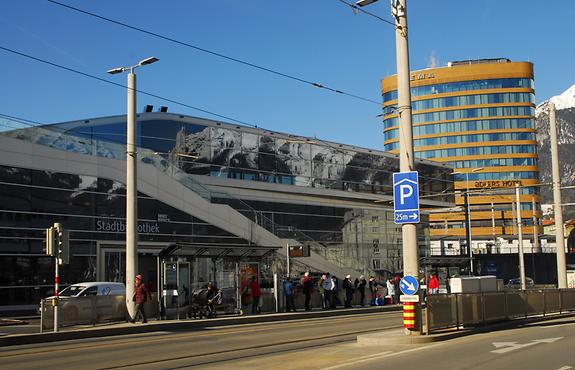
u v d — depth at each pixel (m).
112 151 41.59
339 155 66.75
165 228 42.91
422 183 77.88
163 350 17.25
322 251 54.06
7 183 35.94
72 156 39.38
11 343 19.92
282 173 60.69
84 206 39.53
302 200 61.81
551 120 33.59
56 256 22.59
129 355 16.16
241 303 31.73
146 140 52.25
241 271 32.16
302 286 37.34
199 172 54.38
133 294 25.75
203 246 29.38
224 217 46.19
